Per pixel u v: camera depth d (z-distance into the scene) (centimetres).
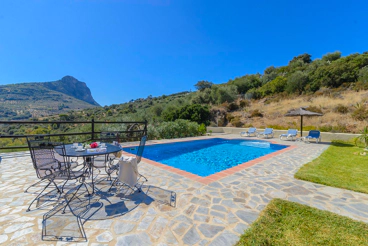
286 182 346
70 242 174
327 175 386
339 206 253
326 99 1612
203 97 2380
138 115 1841
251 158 743
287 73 2541
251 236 186
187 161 688
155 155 752
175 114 1836
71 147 332
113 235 186
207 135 1342
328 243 177
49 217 217
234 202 262
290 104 1789
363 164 488
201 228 200
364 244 176
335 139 976
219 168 604
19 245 168
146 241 178
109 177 363
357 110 1209
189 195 285
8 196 271
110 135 709
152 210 237
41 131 781
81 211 232
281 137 1108
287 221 213
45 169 257
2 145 621
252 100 2227
